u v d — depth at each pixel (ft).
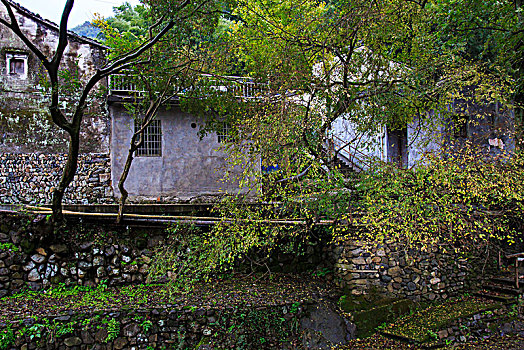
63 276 26.48
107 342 22.54
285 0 37.04
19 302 24.00
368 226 27.40
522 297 31.30
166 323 23.85
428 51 29.60
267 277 31.40
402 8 27.48
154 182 45.09
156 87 32.81
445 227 28.66
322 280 31.27
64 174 26.09
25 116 44.47
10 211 25.70
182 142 46.21
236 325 24.81
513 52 36.88
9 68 44.19
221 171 46.88
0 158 43.01
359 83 28.22
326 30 27.81
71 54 45.88
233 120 33.53
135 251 28.58
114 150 44.75
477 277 34.09
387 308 28.27
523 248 36.17
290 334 25.73
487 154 28.91
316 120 26.30
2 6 43.91
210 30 29.50
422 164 27.76
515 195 26.35
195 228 28.96
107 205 35.42
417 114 32.68
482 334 28.32
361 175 27.20
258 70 31.55
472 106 43.96
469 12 37.40
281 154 25.48
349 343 26.03
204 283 29.22
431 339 26.11
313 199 27.66
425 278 30.99
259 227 27.73
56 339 21.74
